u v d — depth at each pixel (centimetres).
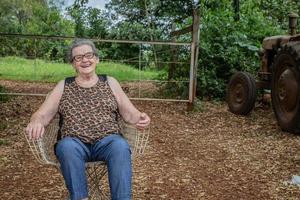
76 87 310
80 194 277
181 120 720
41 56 1225
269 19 1154
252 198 387
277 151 534
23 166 460
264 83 774
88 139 297
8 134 589
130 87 1032
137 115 312
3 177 427
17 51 1199
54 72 1138
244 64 934
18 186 404
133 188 404
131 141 317
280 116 643
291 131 619
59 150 284
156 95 942
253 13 1048
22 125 643
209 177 440
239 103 775
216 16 991
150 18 1479
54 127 315
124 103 316
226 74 948
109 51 1404
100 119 302
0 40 1164
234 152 532
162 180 428
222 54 932
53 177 428
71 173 278
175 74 944
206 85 919
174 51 948
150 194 391
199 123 702
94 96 307
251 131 648
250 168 469
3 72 1124
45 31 1608
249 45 931
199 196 390
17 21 1430
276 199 385
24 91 939
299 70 599
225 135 624
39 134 286
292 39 679
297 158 503
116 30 1414
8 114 715
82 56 305
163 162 486
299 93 598
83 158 288
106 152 290
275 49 750
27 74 1113
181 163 485
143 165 472
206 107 841
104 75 321
